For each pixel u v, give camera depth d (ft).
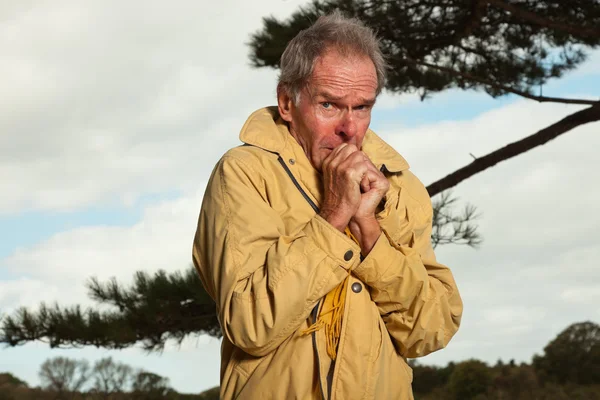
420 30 23.43
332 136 6.27
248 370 6.09
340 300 6.02
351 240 5.86
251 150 6.41
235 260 5.92
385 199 6.48
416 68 24.36
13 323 24.45
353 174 5.95
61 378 40.91
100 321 24.77
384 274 6.08
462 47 24.99
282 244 5.86
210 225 6.18
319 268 5.77
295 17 23.02
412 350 6.48
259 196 6.22
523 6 24.57
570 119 21.89
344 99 6.18
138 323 25.32
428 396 42.63
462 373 42.16
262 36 23.32
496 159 22.12
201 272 6.45
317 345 5.92
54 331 24.63
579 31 23.38
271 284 5.70
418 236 6.84
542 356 42.34
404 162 6.93
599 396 38.93
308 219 6.21
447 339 6.64
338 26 6.31
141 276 25.54
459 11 23.76
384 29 23.50
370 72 6.25
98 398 41.09
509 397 40.40
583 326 41.75
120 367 41.57
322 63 6.18
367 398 5.96
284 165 6.34
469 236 21.80
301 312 5.76
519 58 25.45
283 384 5.89
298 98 6.33
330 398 5.85
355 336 5.95
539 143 21.99
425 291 6.23
